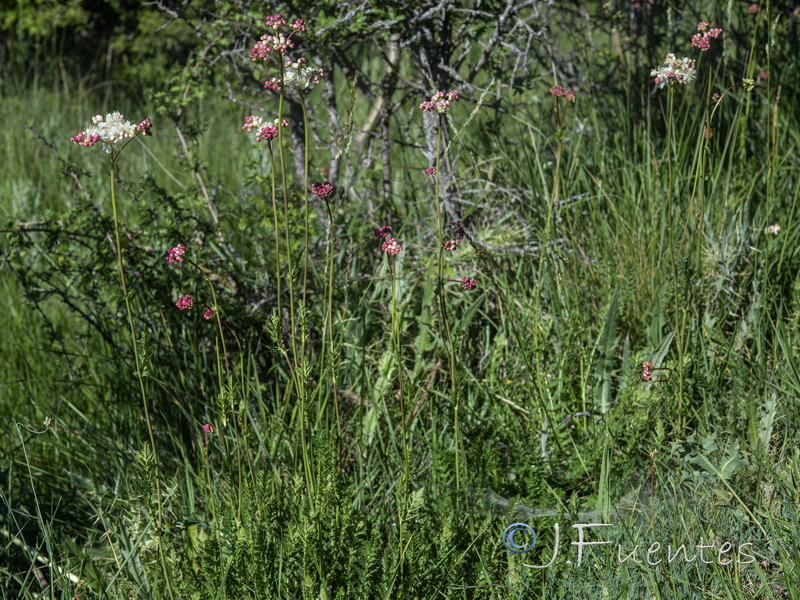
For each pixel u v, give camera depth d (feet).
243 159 18.15
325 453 7.35
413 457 9.23
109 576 8.37
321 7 12.17
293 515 7.61
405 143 13.09
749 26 15.79
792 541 7.68
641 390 9.33
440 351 10.68
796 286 10.61
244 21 12.47
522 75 13.21
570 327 9.84
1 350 13.05
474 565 7.88
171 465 10.12
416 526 7.70
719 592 7.54
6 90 25.91
